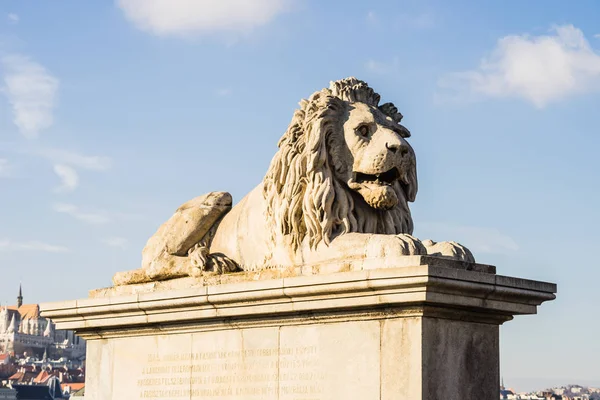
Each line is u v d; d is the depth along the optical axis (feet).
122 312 29.37
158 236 30.60
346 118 26.53
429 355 23.21
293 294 24.67
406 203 26.96
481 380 24.26
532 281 24.22
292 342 25.64
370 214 26.48
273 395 25.84
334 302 24.13
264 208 27.63
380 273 22.81
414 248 23.93
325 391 24.72
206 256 28.78
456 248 24.47
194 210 30.17
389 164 25.75
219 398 27.17
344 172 26.27
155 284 29.73
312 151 25.98
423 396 22.95
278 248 26.81
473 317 24.20
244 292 25.68
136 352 29.78
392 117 27.61
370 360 23.93
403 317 23.48
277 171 26.76
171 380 28.60
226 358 27.17
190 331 28.25
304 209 26.03
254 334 26.55
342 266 24.26
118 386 30.12
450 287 22.63
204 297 26.68
